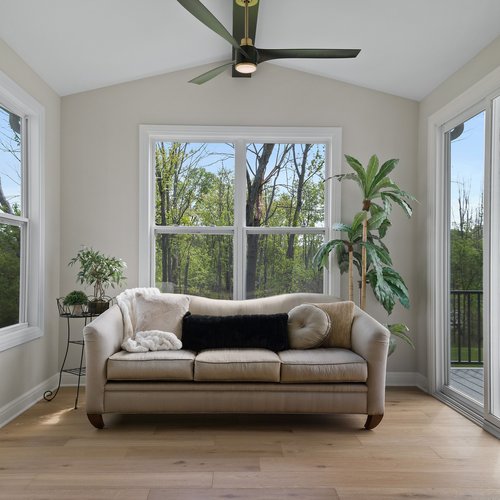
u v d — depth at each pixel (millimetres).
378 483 2342
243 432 3074
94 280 3818
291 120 4309
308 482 2350
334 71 4152
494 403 3098
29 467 2506
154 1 3090
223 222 4387
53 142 4062
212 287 4367
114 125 4254
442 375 3965
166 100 4281
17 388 3400
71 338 4199
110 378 3090
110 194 4242
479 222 3424
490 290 3111
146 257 4246
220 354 3219
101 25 3277
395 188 3852
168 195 4379
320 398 3107
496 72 3072
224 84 4301
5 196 3410
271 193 4406
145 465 2537
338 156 4309
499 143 3117
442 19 3076
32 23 3092
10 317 3492
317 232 4383
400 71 3885
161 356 3143
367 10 3143
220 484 2322
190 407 3109
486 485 2328
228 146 4387
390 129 4348
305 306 3672
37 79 3740
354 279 4320
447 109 3764
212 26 2584
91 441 2887
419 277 4301
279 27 3504
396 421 3303
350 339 3553
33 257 3732
